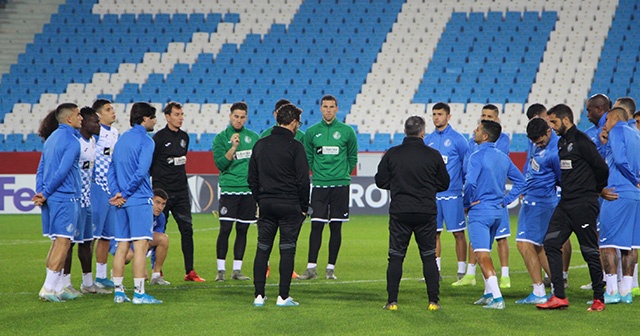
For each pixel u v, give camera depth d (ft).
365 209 144.15
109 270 75.41
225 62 194.80
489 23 194.18
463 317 50.03
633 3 191.52
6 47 200.64
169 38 200.44
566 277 64.03
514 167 55.31
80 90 189.16
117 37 201.26
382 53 192.44
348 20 200.75
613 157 54.65
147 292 61.26
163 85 190.19
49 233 56.75
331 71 191.01
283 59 194.59
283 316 50.26
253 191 54.75
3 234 109.81
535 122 54.90
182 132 68.80
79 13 206.49
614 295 55.16
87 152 59.21
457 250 67.92
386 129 177.78
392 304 52.90
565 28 189.78
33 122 183.42
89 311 52.08
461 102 180.34
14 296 58.85
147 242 55.93
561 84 179.01
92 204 61.67
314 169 71.36
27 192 144.05
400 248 53.01
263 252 54.65
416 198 51.96
